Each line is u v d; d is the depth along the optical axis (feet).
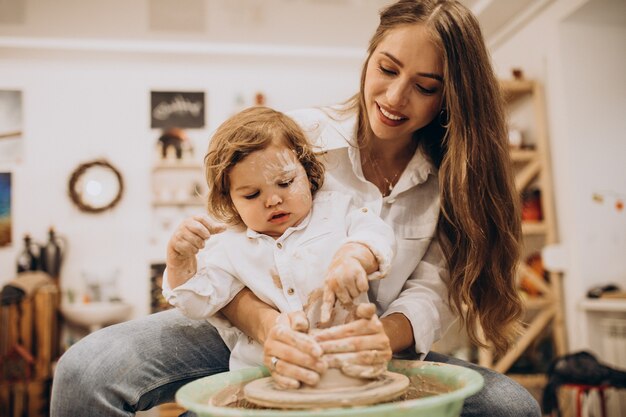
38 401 11.96
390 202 4.38
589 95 11.16
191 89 14.82
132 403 3.79
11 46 13.44
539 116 11.50
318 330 2.91
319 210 3.73
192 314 3.43
